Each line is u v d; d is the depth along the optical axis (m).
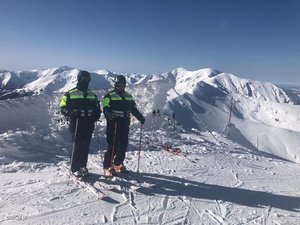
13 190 6.84
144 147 11.94
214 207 6.87
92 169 8.31
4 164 8.91
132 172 8.50
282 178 9.82
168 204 6.76
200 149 12.99
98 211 6.16
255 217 6.57
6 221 5.57
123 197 6.82
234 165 10.84
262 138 64.75
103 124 14.28
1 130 12.20
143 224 5.84
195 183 8.25
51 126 13.12
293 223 6.44
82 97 7.35
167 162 9.99
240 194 7.82
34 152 10.05
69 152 10.62
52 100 15.84
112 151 7.89
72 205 6.29
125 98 7.77
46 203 6.29
